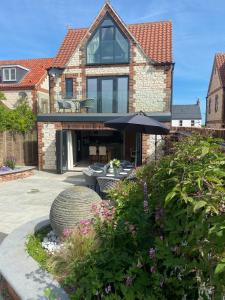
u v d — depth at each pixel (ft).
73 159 55.62
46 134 50.75
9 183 39.52
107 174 29.84
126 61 50.49
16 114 54.60
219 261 5.60
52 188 36.47
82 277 10.65
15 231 17.62
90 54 51.98
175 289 8.47
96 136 63.46
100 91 51.83
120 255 10.79
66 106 50.16
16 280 11.71
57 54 55.47
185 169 8.30
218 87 81.00
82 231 13.12
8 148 52.44
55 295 9.81
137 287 9.07
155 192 12.17
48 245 15.49
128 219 12.51
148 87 49.55
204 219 6.42
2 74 75.46
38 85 71.51
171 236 8.63
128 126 33.47
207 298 6.79
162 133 34.88
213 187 6.88
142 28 57.16
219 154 8.30
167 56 49.67
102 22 50.90
